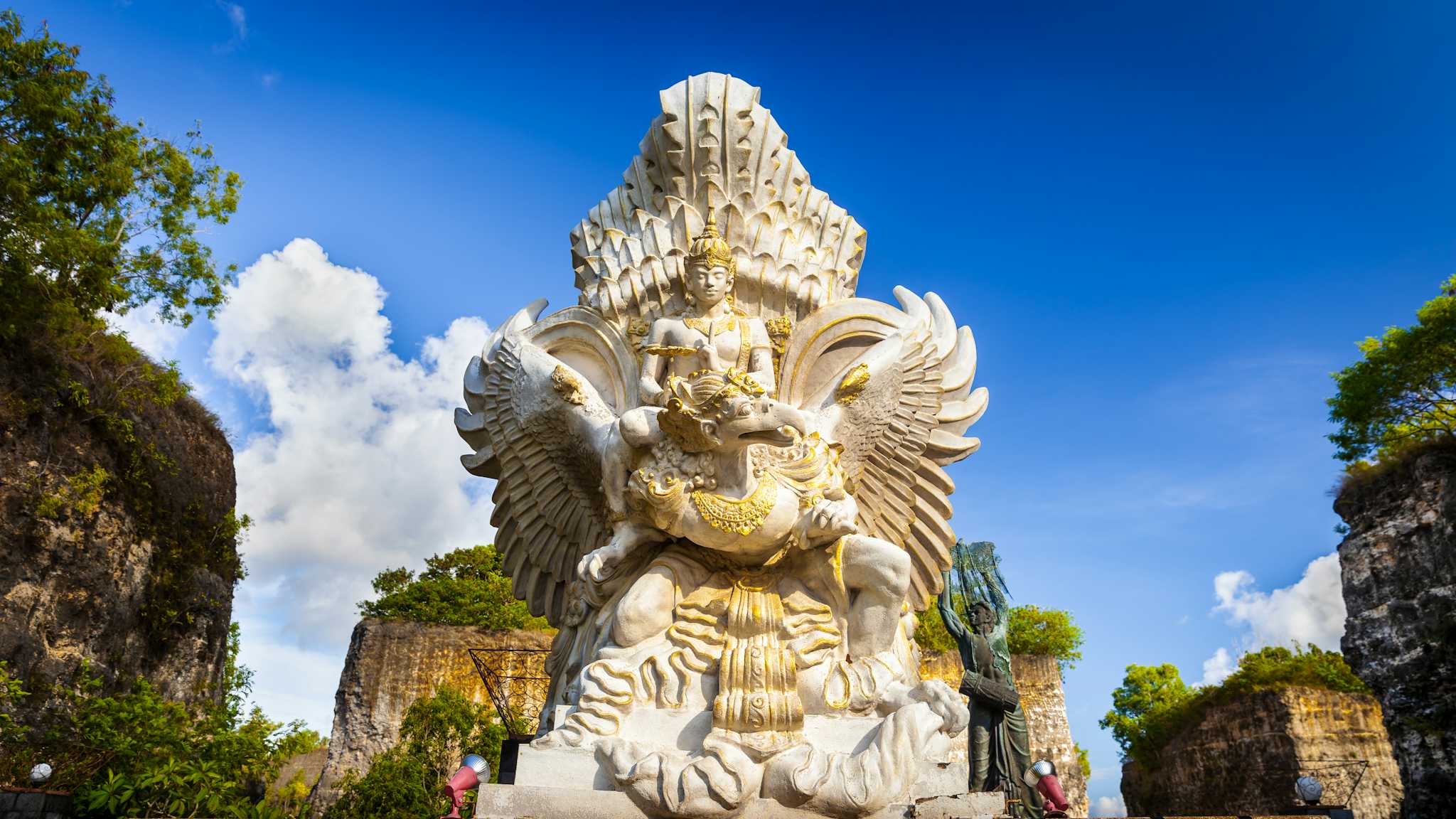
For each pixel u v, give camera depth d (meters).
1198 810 26.42
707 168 6.72
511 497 6.20
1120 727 31.81
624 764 4.46
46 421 14.27
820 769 4.44
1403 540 19.55
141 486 16.23
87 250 14.22
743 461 5.13
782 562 5.36
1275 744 24.16
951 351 6.52
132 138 15.59
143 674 16.20
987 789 7.20
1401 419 21.39
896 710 4.78
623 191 7.05
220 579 18.91
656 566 5.27
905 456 6.09
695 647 5.02
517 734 18.91
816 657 5.05
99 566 14.98
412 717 18.67
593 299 6.54
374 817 16.84
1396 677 19.16
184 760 11.38
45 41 14.67
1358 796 22.67
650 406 5.65
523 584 6.39
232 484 19.94
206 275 16.33
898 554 5.21
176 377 17.06
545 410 5.85
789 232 6.73
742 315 6.25
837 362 6.40
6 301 13.50
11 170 13.54
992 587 8.06
